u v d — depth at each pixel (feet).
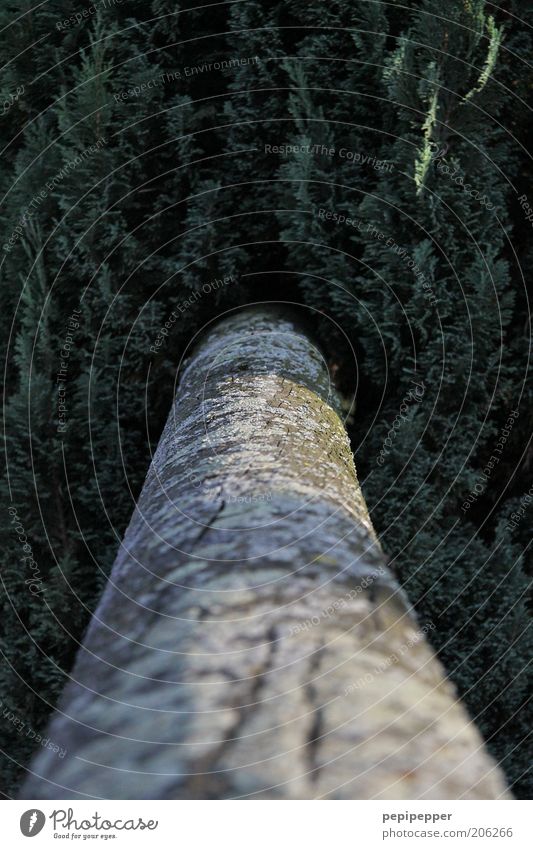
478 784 3.80
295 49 13.28
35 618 12.51
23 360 12.50
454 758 3.85
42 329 12.54
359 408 13.12
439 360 12.15
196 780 3.47
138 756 3.70
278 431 8.62
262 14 12.92
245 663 4.24
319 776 3.47
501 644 12.25
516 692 12.26
